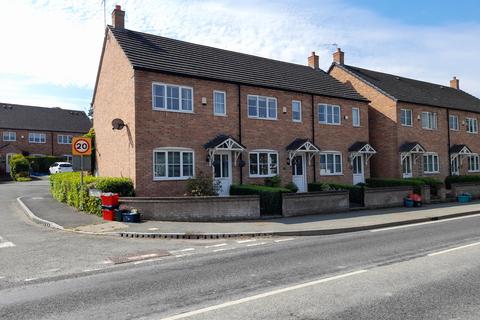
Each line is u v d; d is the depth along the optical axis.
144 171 17.36
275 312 5.53
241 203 15.53
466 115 34.22
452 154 32.09
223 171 19.95
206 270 8.16
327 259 8.98
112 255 9.82
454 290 6.46
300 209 16.97
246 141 20.89
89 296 6.52
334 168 25.00
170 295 6.46
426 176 29.81
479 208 19.83
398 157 27.61
